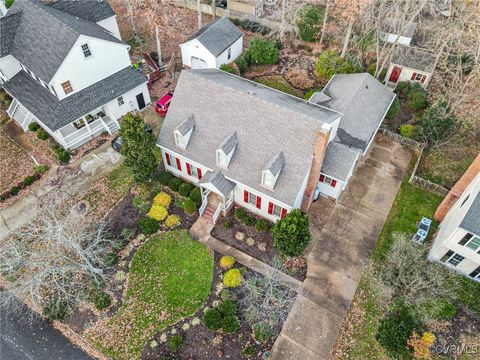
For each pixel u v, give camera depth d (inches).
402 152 1391.5
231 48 1691.7
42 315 1027.3
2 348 973.2
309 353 947.3
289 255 1043.9
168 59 1750.7
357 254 1124.5
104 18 1563.7
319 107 1218.0
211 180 1101.7
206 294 1047.0
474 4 1397.6
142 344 967.0
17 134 1448.1
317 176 1093.1
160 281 1074.7
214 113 1151.6
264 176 1054.4
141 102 1521.9
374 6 1409.9
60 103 1301.7
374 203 1244.5
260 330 957.2
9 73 1423.5
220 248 1136.2
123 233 1156.5
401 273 1032.2
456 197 1104.2
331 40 1782.7
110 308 1027.9
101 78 1374.3
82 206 1232.2
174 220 1187.3
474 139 1403.8
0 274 1091.3
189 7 2060.8
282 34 1701.5
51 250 1022.4
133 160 1149.1
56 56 1243.2
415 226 1188.5
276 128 1076.5
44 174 1317.7
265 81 1659.7
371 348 957.8
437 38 1460.4
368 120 1289.4
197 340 967.0
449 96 1390.3
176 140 1172.5
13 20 1373.0
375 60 1690.5
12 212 1222.3
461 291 1029.8
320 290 1051.9
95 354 960.3
